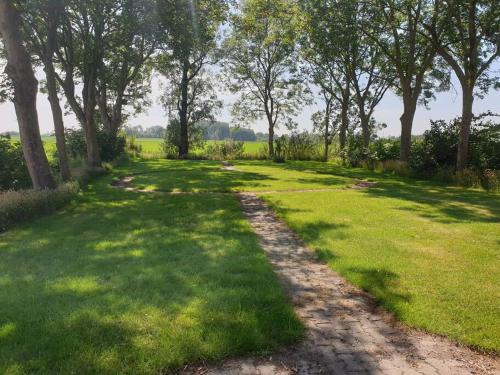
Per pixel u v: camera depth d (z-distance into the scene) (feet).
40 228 31.48
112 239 27.07
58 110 57.67
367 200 44.06
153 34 68.69
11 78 42.57
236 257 22.26
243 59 142.00
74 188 48.83
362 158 99.14
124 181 65.00
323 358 12.62
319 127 143.02
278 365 12.19
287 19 89.97
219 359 12.32
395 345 13.47
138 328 13.66
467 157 69.92
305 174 77.25
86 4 60.64
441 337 13.98
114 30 70.23
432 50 78.79
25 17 57.93
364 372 11.94
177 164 102.32
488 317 15.17
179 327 13.78
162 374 11.54
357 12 74.18
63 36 70.59
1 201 33.58
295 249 24.89
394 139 97.91
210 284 17.87
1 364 11.67
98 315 14.62
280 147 134.72
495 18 65.10
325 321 15.08
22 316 14.66
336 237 27.14
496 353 13.06
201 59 135.03
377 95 118.11
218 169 86.07
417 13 72.18
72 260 22.21
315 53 96.02
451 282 18.69
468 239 26.96
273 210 38.14
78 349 12.40
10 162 48.06
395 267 20.77
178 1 67.72
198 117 143.43
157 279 18.52
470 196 49.29
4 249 25.16
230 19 93.04
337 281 19.26
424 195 49.78
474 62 66.28
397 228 30.12
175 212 36.73
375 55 100.78
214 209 38.11
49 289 17.43
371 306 16.48
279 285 18.17
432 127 75.77
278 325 14.23
